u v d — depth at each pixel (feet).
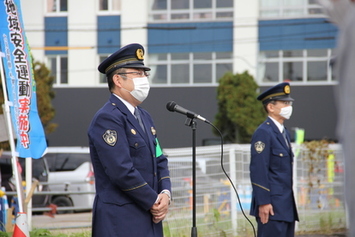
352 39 12.51
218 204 77.71
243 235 79.61
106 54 241.96
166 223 70.79
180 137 240.32
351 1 12.85
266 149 56.18
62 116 243.40
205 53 241.96
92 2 240.94
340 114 12.95
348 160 12.56
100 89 242.99
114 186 38.86
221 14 240.94
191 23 241.35
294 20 237.45
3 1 61.26
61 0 241.96
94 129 38.78
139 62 40.19
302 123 238.27
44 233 73.56
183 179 73.56
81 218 108.88
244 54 239.50
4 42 61.16
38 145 62.23
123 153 37.93
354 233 12.65
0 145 139.23
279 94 57.77
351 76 12.51
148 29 242.37
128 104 40.01
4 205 76.89
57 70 243.19
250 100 215.10
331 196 91.04
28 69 62.18
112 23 241.55
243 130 216.74
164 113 241.55
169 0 242.17
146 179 39.17
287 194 56.39
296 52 238.48
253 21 239.09
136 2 240.12
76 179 132.26
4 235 66.90
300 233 87.71
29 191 76.89
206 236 75.20
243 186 80.69
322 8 13.25
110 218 38.52
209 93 240.32
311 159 89.25
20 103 61.52
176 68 242.99
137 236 38.34
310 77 238.48
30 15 240.94
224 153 79.20
